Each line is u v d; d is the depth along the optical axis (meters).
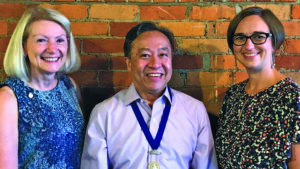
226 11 1.45
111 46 1.49
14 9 1.46
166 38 1.19
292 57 1.47
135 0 1.45
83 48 1.49
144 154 1.16
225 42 1.48
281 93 1.01
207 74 1.50
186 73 1.51
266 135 0.99
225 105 1.29
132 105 1.23
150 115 1.23
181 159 1.18
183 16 1.46
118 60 1.50
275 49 1.08
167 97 1.23
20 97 1.06
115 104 1.24
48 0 1.45
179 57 1.50
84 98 1.53
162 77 1.18
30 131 1.06
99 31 1.48
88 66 1.51
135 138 1.17
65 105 1.19
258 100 1.06
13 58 1.05
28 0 1.45
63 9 1.46
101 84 1.52
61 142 1.12
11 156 1.02
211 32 1.47
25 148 1.07
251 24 1.06
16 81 1.07
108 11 1.46
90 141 1.18
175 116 1.22
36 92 1.11
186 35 1.48
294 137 0.92
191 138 1.21
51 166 1.09
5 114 1.01
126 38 1.22
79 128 1.22
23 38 1.07
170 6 1.46
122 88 1.52
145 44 1.15
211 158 1.22
